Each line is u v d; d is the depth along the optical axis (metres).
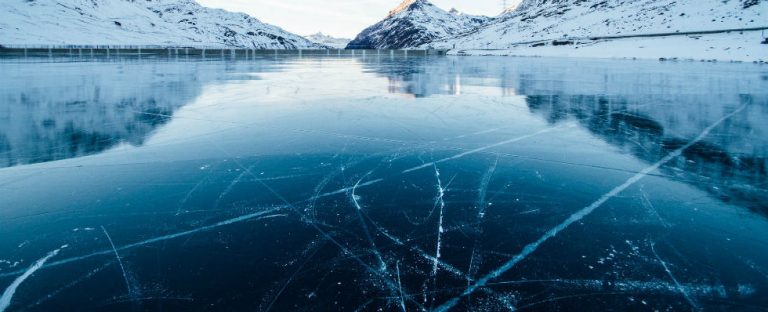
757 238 2.75
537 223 2.99
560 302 2.06
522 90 12.19
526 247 2.63
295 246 2.63
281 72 19.84
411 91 11.69
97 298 2.09
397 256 2.52
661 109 8.45
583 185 3.81
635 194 3.57
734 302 2.07
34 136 5.64
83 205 3.27
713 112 8.10
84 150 4.92
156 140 5.46
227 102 9.06
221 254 2.53
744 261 2.45
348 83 14.20
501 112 8.01
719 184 3.82
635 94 11.16
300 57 48.91
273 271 2.34
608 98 10.25
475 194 3.58
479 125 6.67
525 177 4.05
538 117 7.45
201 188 3.68
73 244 2.65
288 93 10.89
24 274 2.31
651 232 2.84
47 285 2.20
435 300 2.09
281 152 4.91
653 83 14.73
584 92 11.64
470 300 2.08
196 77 16.17
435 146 5.26
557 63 35.25
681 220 3.03
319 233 2.82
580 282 2.23
